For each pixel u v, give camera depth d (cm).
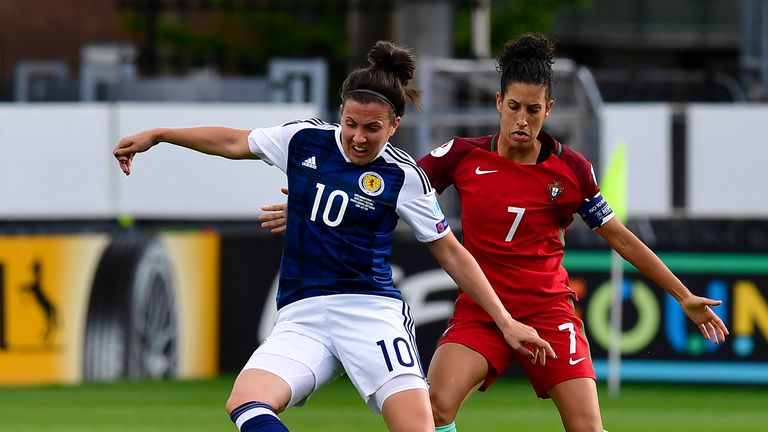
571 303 1902
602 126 4325
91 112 4328
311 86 4841
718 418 3281
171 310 3847
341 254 1647
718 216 4316
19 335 3725
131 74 5241
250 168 4319
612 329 3769
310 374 1633
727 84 5909
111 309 3772
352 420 3228
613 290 3759
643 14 10400
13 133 4331
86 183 4338
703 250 3838
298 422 3181
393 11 5891
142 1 6562
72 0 8188
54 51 8175
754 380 3816
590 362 1877
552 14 8444
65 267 3747
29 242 3731
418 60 4956
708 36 10462
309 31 8231
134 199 4334
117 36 8238
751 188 4309
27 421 3088
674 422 3200
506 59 1812
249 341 3906
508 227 1856
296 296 1664
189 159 4322
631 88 6109
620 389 3822
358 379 1639
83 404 3378
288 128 1684
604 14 10344
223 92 4803
